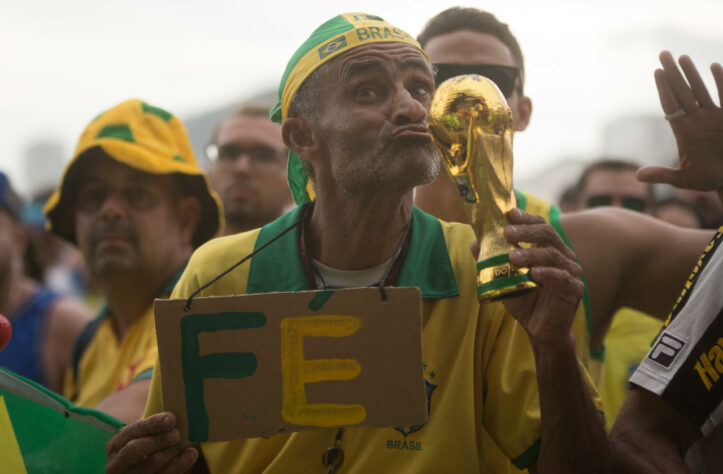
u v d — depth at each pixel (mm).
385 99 1578
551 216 2107
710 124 1820
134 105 2629
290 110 1699
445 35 2234
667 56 1831
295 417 1449
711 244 1629
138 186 2559
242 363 1458
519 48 2322
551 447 1464
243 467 1644
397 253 1693
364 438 1586
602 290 2035
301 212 1764
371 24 1630
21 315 3318
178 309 1457
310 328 1456
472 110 1429
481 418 1630
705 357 1538
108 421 1683
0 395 1609
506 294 1392
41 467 1612
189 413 1453
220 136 3617
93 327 2744
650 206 3678
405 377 1446
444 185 2133
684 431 1562
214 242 1830
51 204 2746
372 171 1549
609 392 2838
